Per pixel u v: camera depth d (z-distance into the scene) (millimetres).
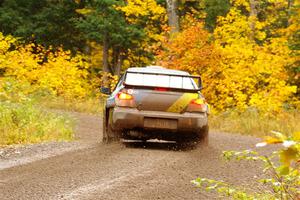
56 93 31172
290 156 3088
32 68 34500
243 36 32219
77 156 10234
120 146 12039
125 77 13016
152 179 7938
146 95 12250
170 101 12266
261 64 26719
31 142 12914
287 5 38031
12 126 13477
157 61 28516
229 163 9977
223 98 26328
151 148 12227
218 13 41094
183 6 41906
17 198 6590
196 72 27484
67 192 6906
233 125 21203
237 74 26453
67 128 15438
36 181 7648
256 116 22469
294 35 27750
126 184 7465
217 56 26906
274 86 26547
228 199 6812
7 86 20844
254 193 7168
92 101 29734
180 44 28000
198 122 12273
